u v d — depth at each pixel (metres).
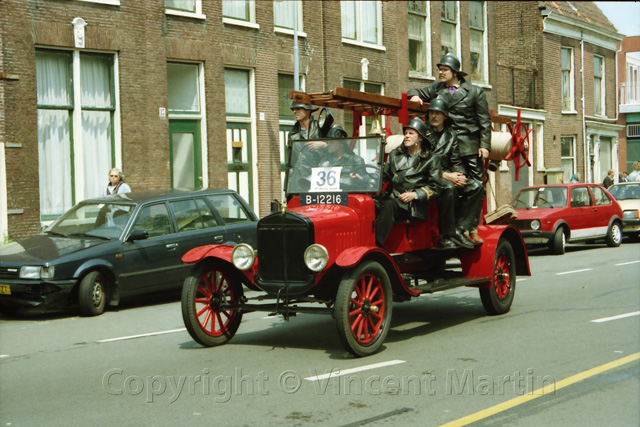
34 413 5.69
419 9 26.08
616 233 20.77
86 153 15.98
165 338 8.73
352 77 22.69
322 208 8.02
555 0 34.81
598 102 37.97
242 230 12.48
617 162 39.81
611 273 14.36
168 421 5.43
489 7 29.89
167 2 17.53
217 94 18.44
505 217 10.30
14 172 14.34
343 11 22.73
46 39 14.92
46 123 15.20
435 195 8.40
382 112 9.42
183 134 18.03
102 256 10.61
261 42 19.58
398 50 24.75
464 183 9.01
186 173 18.12
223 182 18.62
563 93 35.09
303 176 8.48
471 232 9.33
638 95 43.03
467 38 28.45
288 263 7.66
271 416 5.52
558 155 34.34
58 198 15.39
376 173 8.16
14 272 10.20
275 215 7.72
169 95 17.78
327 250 7.62
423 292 8.26
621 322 9.19
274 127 20.00
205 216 12.16
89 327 9.60
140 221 11.30
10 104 14.29
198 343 8.28
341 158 8.38
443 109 8.77
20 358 7.75
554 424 5.30
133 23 16.52
